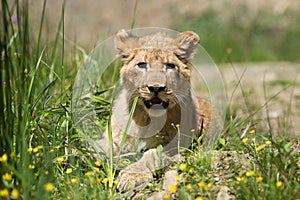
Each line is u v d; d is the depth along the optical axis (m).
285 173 8.22
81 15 27.33
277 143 9.33
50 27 19.09
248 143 10.27
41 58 10.91
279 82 18.84
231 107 13.98
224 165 9.00
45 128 9.92
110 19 27.42
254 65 23.30
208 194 8.13
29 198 7.80
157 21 28.41
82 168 9.55
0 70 8.62
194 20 28.28
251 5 29.61
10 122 8.73
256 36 27.94
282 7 29.73
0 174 8.07
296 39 27.92
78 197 8.07
